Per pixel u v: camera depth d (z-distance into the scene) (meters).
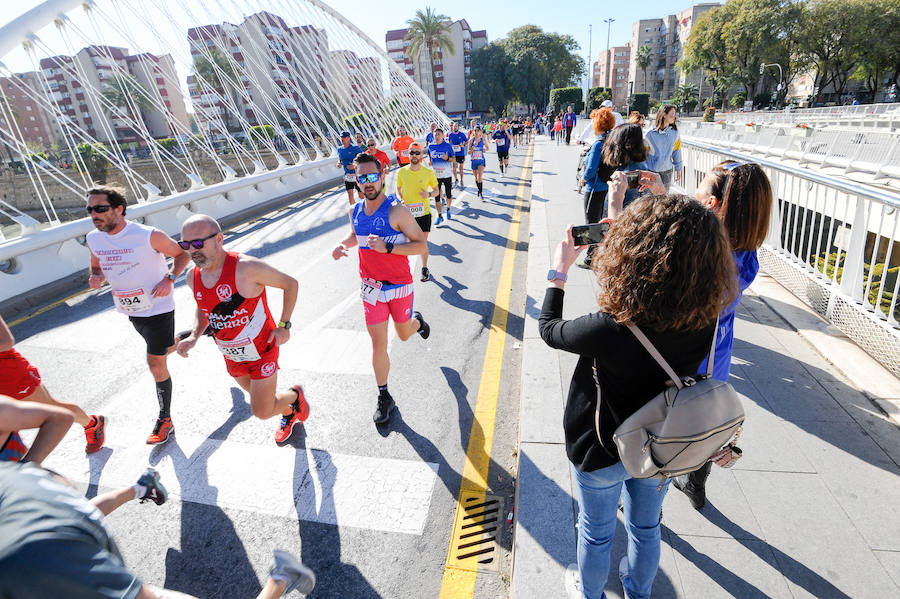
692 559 2.00
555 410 3.06
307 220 10.05
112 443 3.13
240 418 3.36
